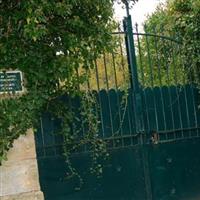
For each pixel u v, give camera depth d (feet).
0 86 16.37
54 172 18.53
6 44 16.11
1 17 16.06
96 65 19.57
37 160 18.25
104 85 19.97
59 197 18.51
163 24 23.04
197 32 22.12
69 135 18.56
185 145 21.47
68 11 16.03
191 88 22.04
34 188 16.84
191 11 22.53
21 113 16.37
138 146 20.29
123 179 19.72
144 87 20.83
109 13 17.47
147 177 20.24
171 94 21.48
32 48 16.43
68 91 17.83
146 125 20.59
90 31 16.96
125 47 20.38
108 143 19.72
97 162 19.30
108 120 19.75
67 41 16.61
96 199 19.12
